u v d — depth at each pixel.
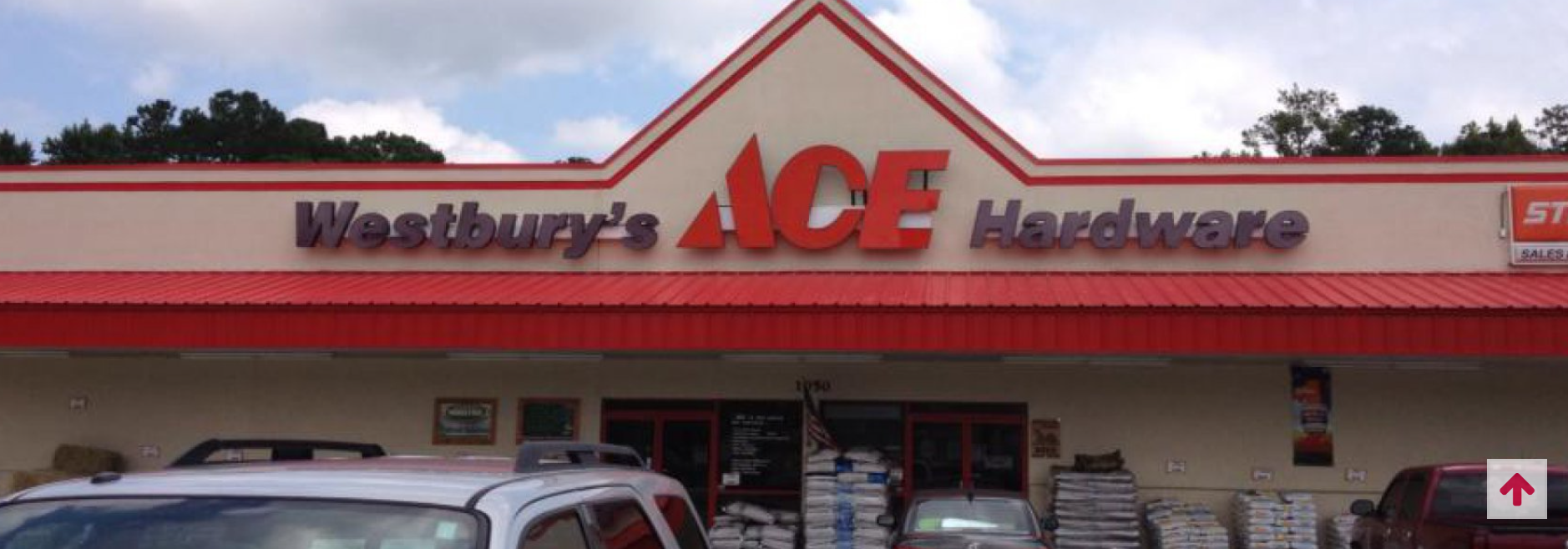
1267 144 70.06
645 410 20.23
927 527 13.62
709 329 17.41
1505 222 19.27
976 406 19.67
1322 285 18.38
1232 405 19.25
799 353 19.56
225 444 5.40
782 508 19.75
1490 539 11.23
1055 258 19.77
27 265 21.44
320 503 3.63
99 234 21.50
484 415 20.41
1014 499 14.09
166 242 21.38
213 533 3.56
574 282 19.72
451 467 4.46
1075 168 19.91
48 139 71.25
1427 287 18.14
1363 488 18.89
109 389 21.02
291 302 18.02
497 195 20.89
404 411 20.53
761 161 20.28
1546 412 18.89
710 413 20.12
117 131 72.88
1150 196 19.77
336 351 20.41
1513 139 65.88
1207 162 19.70
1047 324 16.97
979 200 19.95
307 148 75.69
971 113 20.17
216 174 21.44
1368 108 69.75
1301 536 18.17
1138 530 18.69
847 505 18.69
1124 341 16.86
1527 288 18.03
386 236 20.73
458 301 17.97
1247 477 19.06
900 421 19.80
